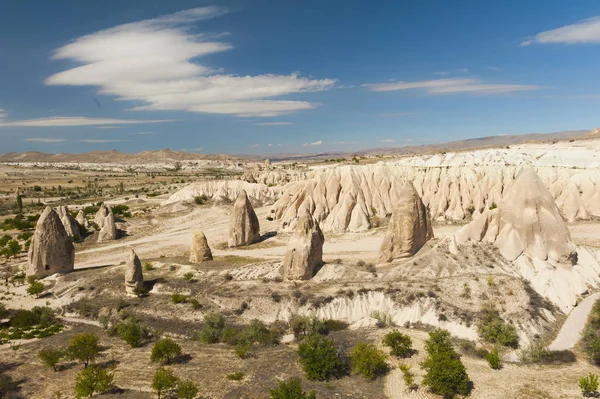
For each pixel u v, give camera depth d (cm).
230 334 3869
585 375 2978
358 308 4222
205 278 5050
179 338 3972
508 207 4772
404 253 4894
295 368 3191
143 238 8100
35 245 5406
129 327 3853
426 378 2825
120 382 3038
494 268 4456
